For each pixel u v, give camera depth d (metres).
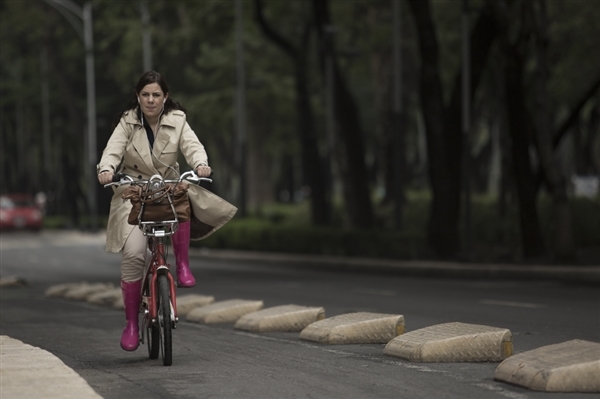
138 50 78.75
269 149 92.31
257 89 79.75
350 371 12.73
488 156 77.19
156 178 12.21
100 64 90.50
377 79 64.31
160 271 12.68
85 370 13.00
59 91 100.06
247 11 60.75
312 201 55.22
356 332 15.76
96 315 21.94
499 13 35.78
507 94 36.16
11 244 70.81
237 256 47.50
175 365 13.38
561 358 11.69
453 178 39.59
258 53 80.69
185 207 12.30
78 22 89.75
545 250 36.78
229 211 12.52
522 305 23.12
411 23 62.50
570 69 54.81
